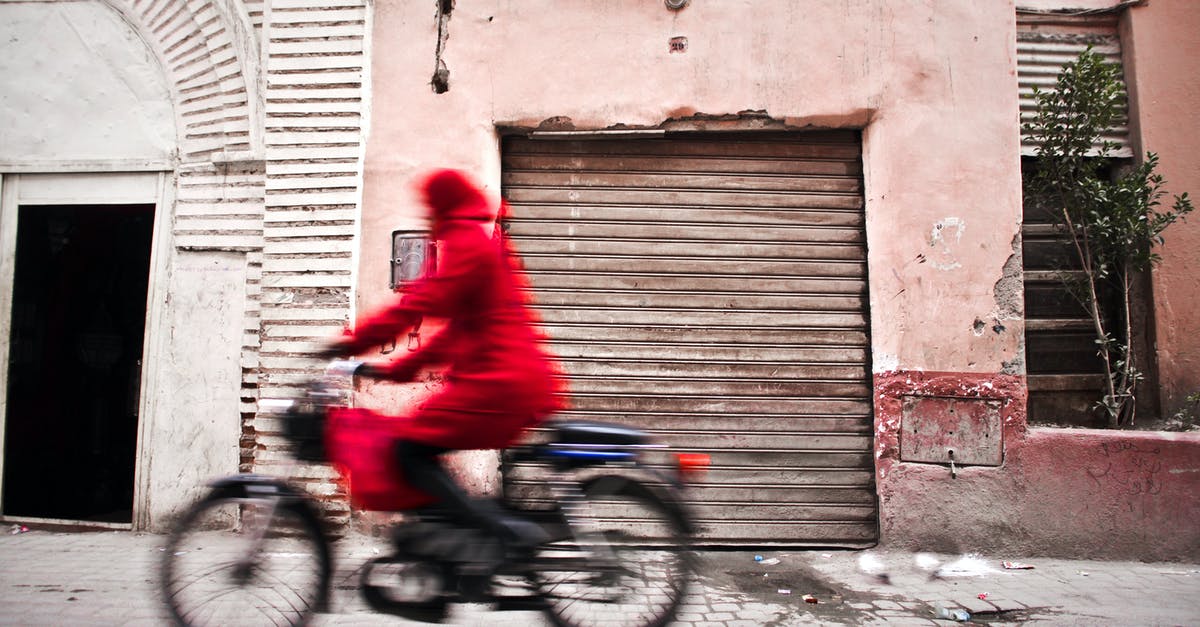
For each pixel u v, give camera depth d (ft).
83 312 21.86
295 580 10.77
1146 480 17.30
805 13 18.28
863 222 18.58
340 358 10.36
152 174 19.06
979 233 17.95
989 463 17.49
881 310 17.92
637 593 10.86
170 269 18.67
